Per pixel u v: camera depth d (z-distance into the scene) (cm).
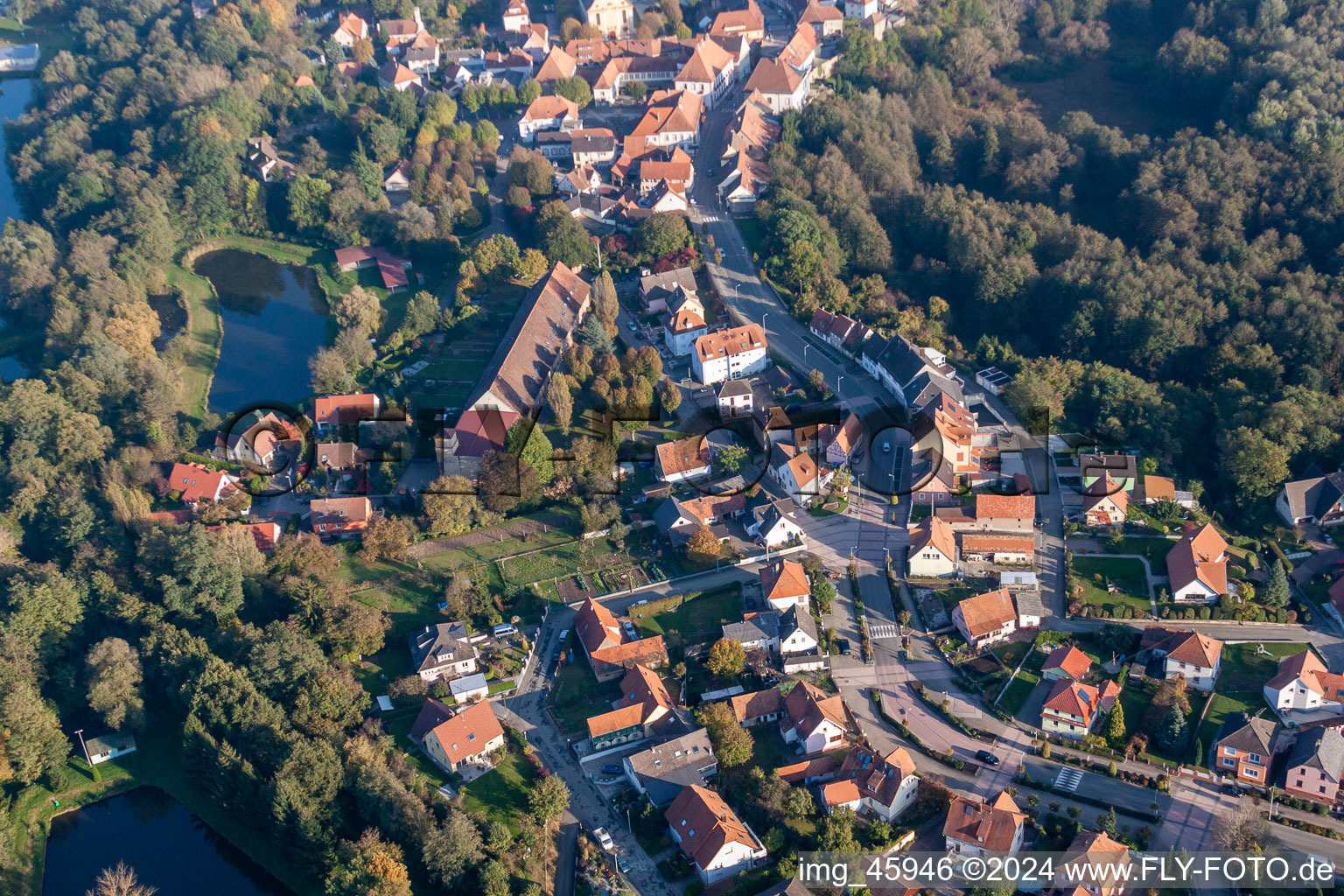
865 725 19188
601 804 18238
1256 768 17525
